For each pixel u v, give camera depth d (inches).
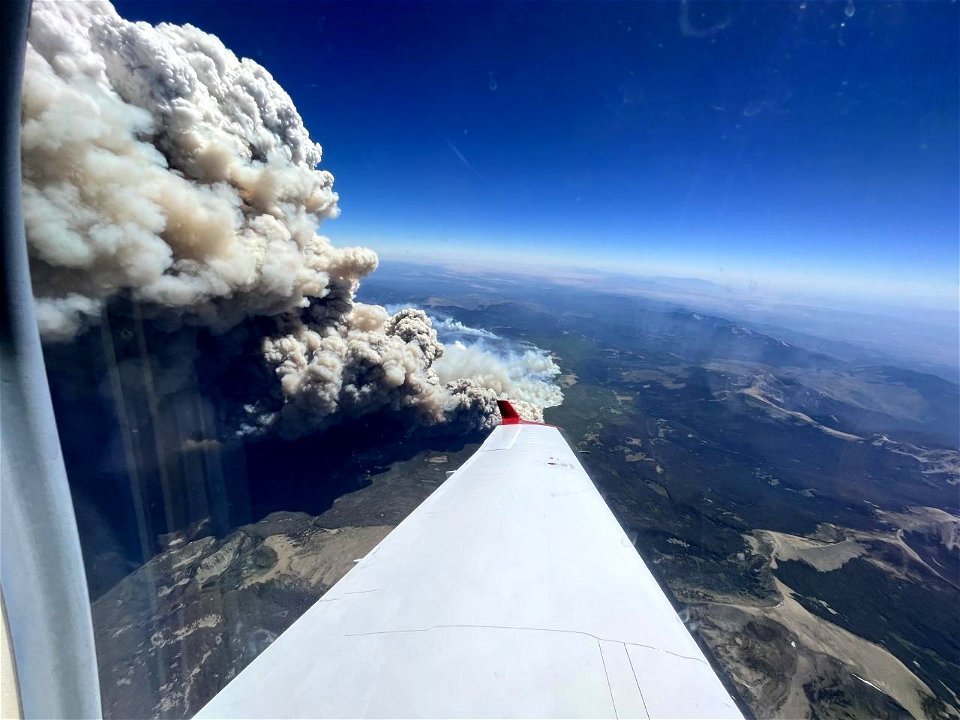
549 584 193.2
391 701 127.2
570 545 231.1
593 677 140.6
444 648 149.9
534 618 168.7
